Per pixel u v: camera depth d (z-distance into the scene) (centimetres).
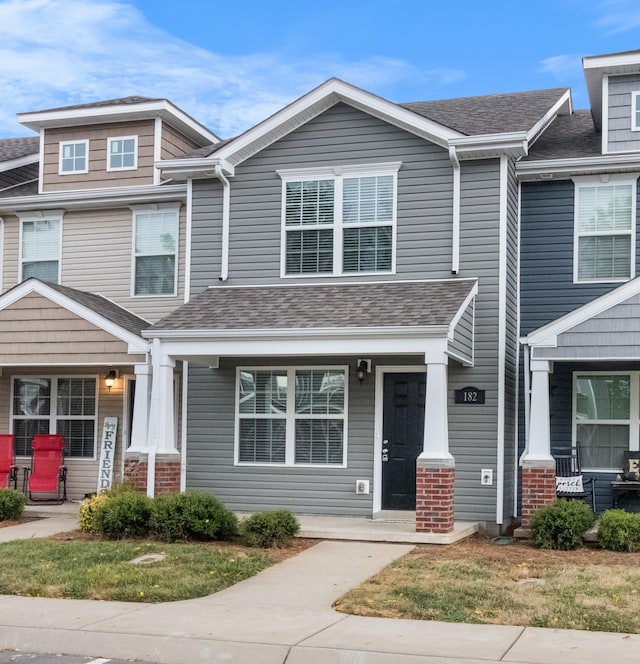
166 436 1347
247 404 1481
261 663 711
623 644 720
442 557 1093
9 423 1727
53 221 1728
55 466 1623
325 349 1271
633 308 1213
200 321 1355
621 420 1407
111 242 1686
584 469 1417
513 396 1434
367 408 1424
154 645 745
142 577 970
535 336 1252
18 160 1895
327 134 1484
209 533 1183
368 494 1409
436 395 1217
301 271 1484
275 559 1094
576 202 1451
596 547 1151
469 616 816
